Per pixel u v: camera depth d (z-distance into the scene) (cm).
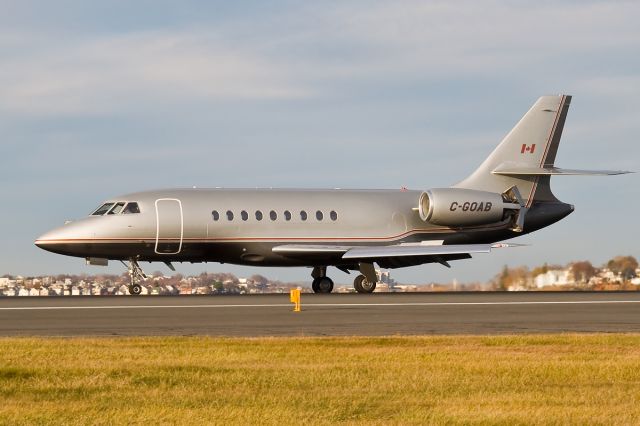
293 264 13050
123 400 3916
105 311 8375
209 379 4428
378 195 13600
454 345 5838
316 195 13250
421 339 6094
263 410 3688
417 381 4397
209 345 5738
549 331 6869
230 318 7719
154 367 4800
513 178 13800
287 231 12912
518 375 4588
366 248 12431
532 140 13838
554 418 3566
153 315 7988
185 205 12519
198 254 12656
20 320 7556
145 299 10169
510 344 5909
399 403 3862
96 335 6488
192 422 3478
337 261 13025
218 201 12706
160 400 3912
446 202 13262
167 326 7088
